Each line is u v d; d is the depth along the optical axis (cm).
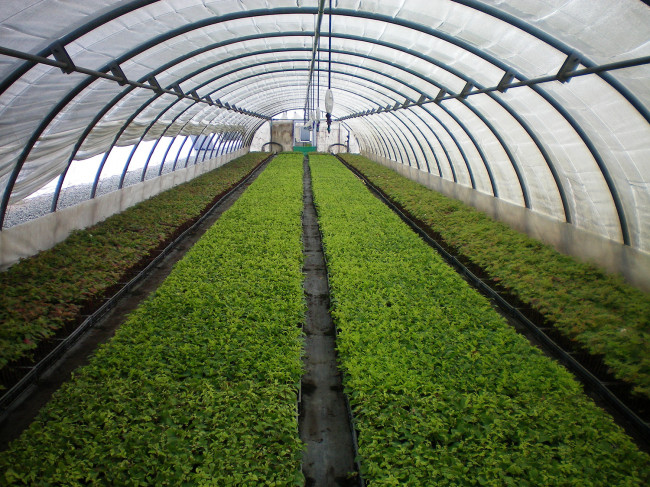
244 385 344
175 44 577
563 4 344
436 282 545
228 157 1975
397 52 683
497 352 398
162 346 389
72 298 498
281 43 731
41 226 641
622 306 475
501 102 623
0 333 404
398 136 1502
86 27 391
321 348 464
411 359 385
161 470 268
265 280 535
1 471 268
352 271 569
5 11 319
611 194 545
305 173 1703
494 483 264
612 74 397
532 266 600
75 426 302
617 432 312
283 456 286
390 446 297
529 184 739
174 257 724
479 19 448
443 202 1006
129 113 746
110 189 1284
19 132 487
